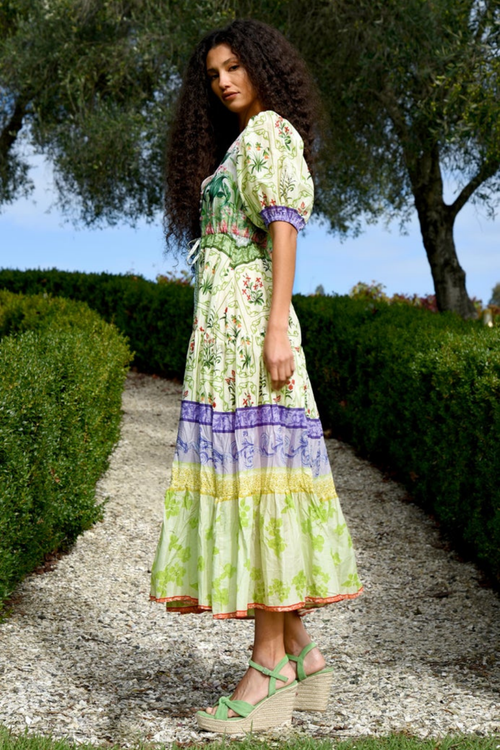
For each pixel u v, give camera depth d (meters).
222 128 2.48
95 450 4.39
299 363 2.21
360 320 6.83
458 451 4.07
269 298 2.20
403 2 7.74
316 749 2.04
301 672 2.33
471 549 4.10
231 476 2.14
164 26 8.59
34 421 3.24
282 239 2.09
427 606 3.48
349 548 2.27
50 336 4.22
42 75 10.07
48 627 3.10
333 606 3.51
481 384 3.63
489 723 2.31
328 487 2.26
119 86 9.79
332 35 8.59
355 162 10.17
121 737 2.19
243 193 2.14
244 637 3.09
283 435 2.15
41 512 3.38
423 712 2.39
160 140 9.02
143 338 9.76
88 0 9.18
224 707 2.20
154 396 8.62
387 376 5.42
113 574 3.79
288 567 2.10
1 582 3.05
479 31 7.75
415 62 8.04
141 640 3.03
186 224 2.52
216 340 2.17
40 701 2.41
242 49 2.26
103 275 10.76
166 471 5.64
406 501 5.12
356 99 9.03
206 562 2.15
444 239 10.45
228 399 2.16
